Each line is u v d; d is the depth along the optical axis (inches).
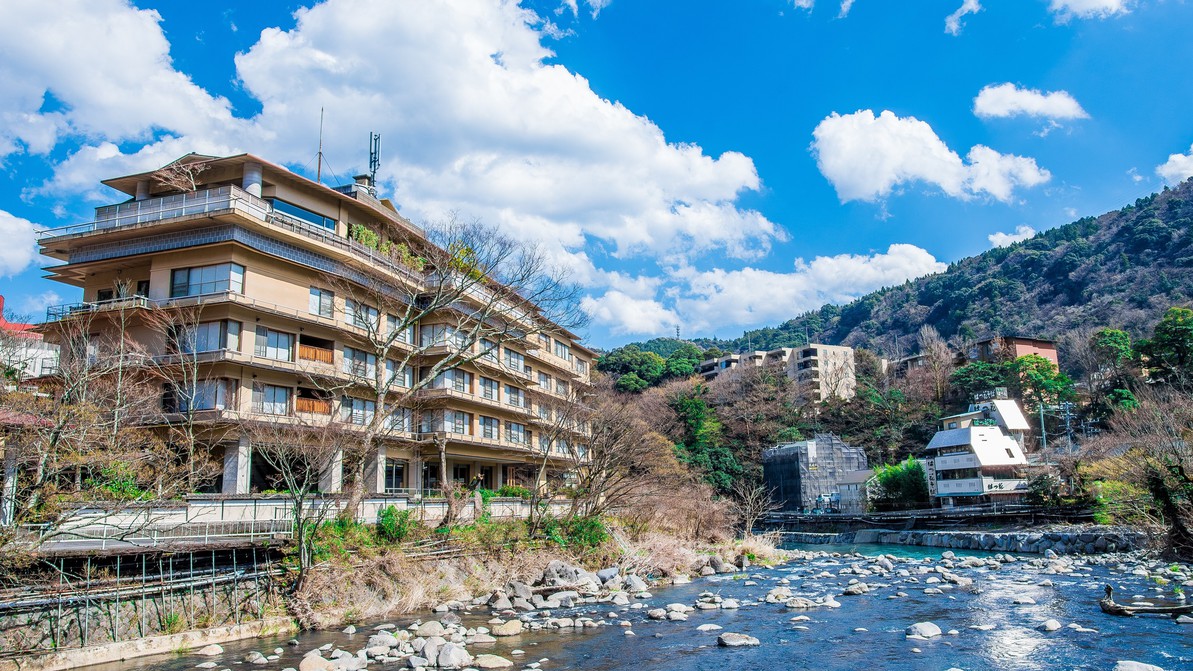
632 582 1269.7
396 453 1756.9
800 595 1173.1
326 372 1449.3
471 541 1245.7
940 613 970.7
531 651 768.9
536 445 2345.0
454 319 1867.6
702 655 749.9
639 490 1731.1
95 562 804.6
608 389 2416.3
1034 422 3442.4
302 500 954.7
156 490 1035.3
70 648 701.3
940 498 2940.5
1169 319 2920.8
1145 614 893.2
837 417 4227.4
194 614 828.0
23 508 730.2
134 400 1147.3
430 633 840.9
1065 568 1448.1
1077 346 3917.3
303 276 1519.4
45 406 914.1
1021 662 691.4
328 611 927.0
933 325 6540.4
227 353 1333.7
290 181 1574.8
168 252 1412.4
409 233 1871.3
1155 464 1534.2
